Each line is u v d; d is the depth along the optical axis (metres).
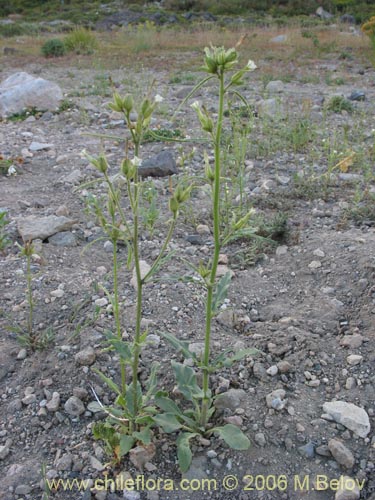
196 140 2.27
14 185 5.76
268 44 18.84
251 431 2.66
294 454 2.58
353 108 8.73
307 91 10.72
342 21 28.64
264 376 2.98
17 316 3.50
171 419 2.55
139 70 14.08
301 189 5.32
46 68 15.02
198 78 12.28
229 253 4.30
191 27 26.36
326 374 3.02
